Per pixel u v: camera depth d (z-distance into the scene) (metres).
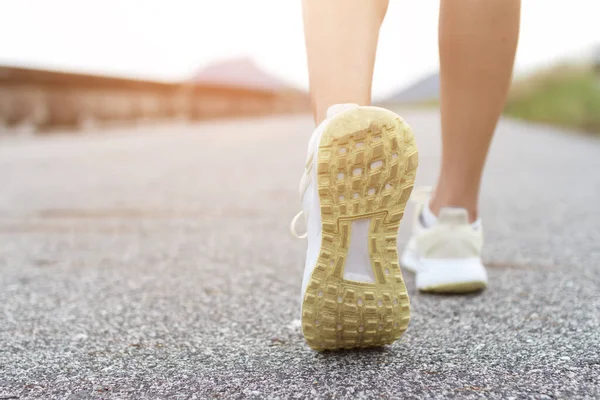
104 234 2.35
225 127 12.19
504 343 1.10
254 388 0.92
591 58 11.74
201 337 1.17
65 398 0.90
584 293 1.45
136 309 1.38
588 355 1.03
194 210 2.90
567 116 10.37
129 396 0.90
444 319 1.26
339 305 0.98
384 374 0.96
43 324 1.28
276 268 1.79
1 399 0.90
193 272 1.75
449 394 0.88
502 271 1.71
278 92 23.17
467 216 1.46
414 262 1.70
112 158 5.59
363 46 1.01
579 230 2.34
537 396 0.87
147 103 11.37
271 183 3.92
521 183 3.91
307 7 1.03
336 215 0.96
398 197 0.96
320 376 0.96
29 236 2.31
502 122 13.25
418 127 10.98
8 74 7.54
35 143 7.16
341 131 0.93
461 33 1.26
